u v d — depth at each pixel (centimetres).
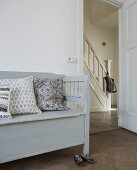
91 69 436
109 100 474
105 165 144
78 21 232
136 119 239
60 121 149
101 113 412
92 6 455
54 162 150
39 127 139
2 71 171
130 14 259
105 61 516
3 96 138
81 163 144
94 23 525
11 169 138
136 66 241
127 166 142
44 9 207
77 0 232
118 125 282
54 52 213
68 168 139
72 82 195
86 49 439
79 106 220
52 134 145
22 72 183
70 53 225
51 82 182
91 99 434
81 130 161
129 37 259
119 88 286
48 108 168
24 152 133
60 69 217
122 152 172
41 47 204
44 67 206
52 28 212
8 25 185
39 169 138
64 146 151
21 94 155
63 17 220
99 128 265
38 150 139
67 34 223
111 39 579
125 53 269
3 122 122
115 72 580
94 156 162
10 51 186
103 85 468
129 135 230
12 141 128
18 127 130
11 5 186
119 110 283
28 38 196
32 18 199
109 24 535
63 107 175
